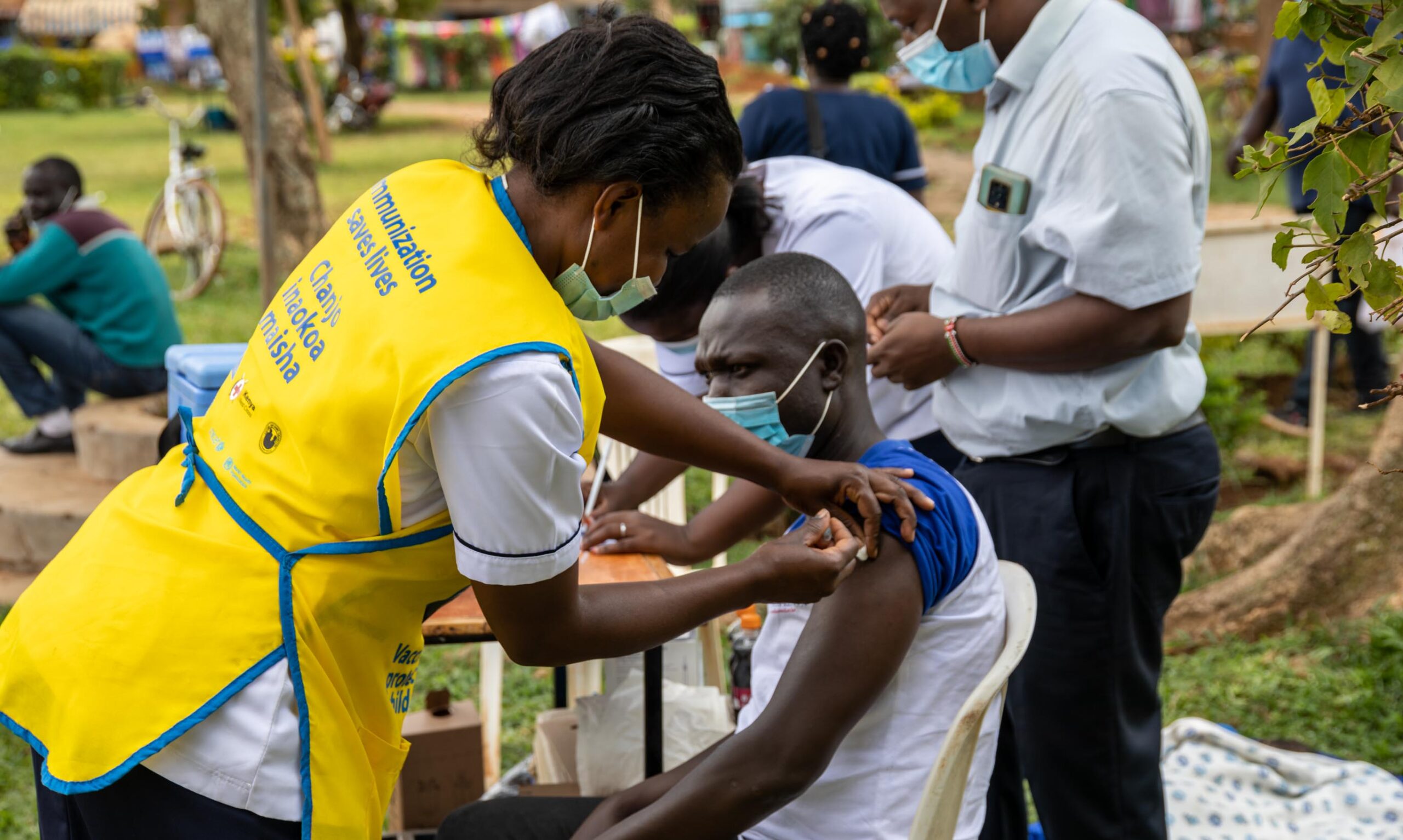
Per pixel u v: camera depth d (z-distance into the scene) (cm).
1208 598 418
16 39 4147
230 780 141
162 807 143
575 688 332
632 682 275
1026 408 236
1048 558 237
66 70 2969
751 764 164
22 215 551
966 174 1445
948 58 249
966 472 257
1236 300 486
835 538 163
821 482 167
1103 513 234
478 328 130
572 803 204
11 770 342
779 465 168
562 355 133
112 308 522
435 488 141
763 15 2541
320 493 139
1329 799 289
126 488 162
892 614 165
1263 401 616
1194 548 247
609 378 166
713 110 139
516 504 132
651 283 148
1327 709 360
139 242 535
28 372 523
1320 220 135
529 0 3884
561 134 135
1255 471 555
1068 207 225
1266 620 405
